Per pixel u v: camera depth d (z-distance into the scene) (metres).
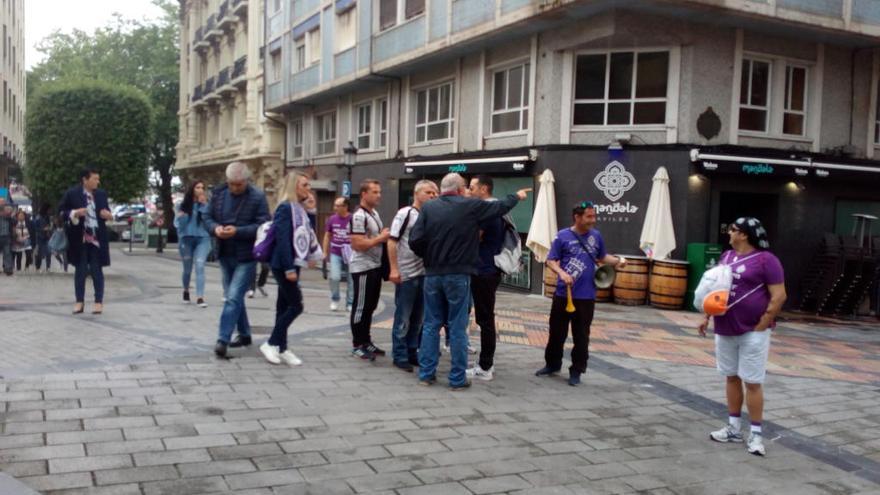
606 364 8.01
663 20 14.45
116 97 19.92
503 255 6.79
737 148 14.98
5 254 17.17
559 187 15.55
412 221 6.86
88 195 9.56
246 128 33.22
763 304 5.14
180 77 46.19
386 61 20.53
